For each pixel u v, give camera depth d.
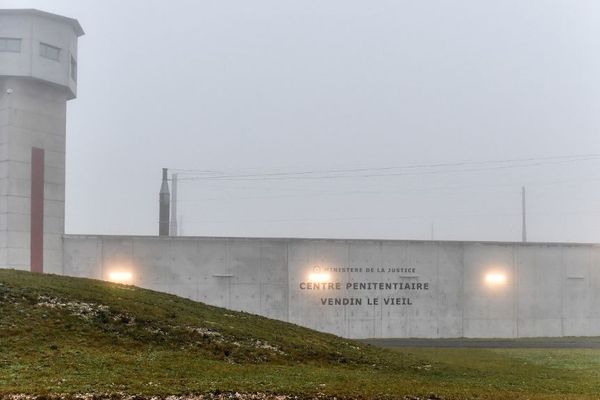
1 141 41.75
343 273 43.12
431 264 44.44
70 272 40.84
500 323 45.06
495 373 25.22
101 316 23.72
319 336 29.50
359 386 17.94
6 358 18.06
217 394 15.52
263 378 18.36
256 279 42.06
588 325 46.72
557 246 46.72
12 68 41.78
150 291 32.12
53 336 20.98
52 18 43.84
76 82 46.81
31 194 41.94
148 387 15.75
